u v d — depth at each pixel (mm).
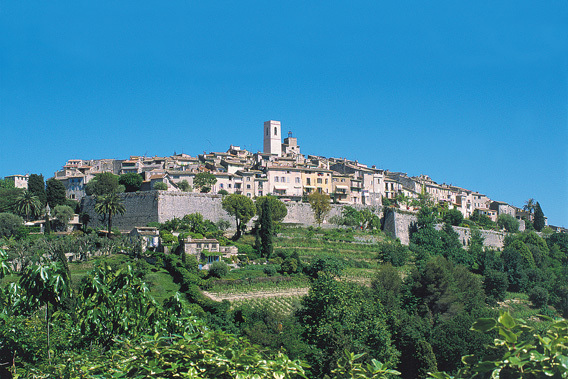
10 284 30141
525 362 16203
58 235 140875
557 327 17375
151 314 32406
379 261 150125
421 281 111812
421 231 181000
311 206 178375
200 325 32250
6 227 135000
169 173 180875
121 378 21312
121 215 156500
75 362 27703
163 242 130000
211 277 112688
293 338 73938
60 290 30375
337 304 81938
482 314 97750
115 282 33750
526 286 154500
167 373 21172
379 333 77688
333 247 154625
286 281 118938
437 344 84562
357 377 20688
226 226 155000
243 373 20328
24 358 33469
